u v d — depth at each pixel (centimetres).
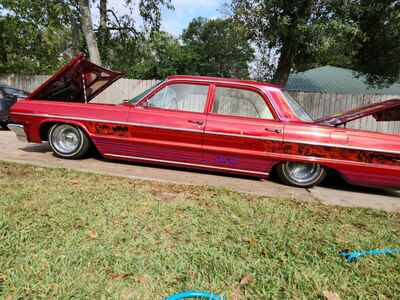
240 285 179
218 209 298
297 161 401
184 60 4106
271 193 377
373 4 1117
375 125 1098
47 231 228
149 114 438
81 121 460
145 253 206
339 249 230
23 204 275
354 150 387
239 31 1120
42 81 1400
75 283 172
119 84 1283
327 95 1149
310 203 339
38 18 1388
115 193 321
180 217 269
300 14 1034
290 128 400
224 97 427
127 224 248
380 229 275
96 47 1280
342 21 1014
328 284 186
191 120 424
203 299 165
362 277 195
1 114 784
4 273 177
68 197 299
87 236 224
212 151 421
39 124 474
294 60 1339
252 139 407
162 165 487
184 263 197
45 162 449
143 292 168
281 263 205
